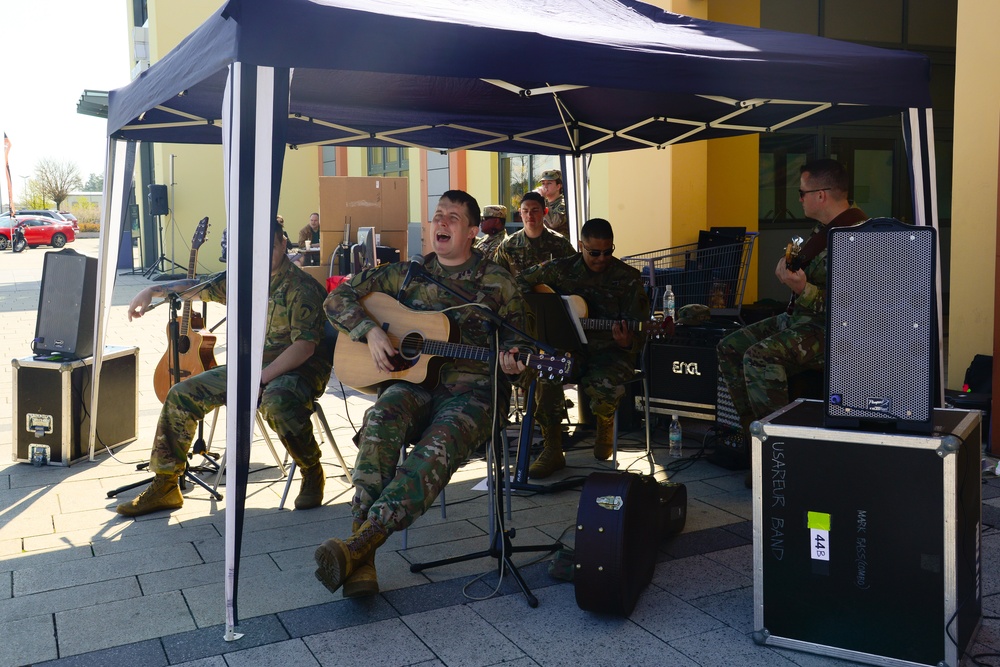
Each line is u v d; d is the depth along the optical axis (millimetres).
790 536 2811
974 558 2824
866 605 2717
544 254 6023
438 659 2822
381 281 3857
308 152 18438
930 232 2584
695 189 7336
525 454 4617
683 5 7156
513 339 3498
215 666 2783
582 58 3141
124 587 3398
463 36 2955
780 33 4188
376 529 3129
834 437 2709
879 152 8938
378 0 3125
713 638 2943
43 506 4363
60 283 5117
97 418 5199
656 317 5105
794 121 5246
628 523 3070
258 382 3000
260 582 3443
